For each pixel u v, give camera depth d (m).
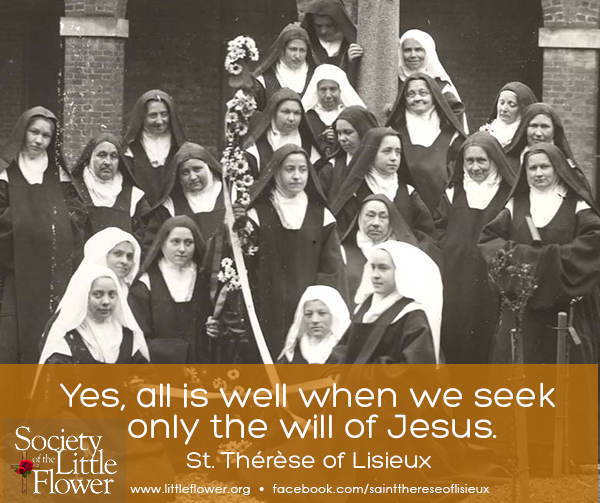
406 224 13.09
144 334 12.55
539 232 13.02
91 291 11.84
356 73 15.05
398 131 14.89
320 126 14.95
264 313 13.07
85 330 11.85
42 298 13.88
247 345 12.70
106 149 14.51
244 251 12.91
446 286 13.70
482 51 25.91
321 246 13.18
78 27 22.91
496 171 13.80
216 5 26.62
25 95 27.09
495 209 13.73
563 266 12.78
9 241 13.84
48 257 13.93
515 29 25.80
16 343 13.77
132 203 14.64
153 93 15.18
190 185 14.19
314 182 13.19
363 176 13.73
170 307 12.65
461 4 25.91
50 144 14.10
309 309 12.05
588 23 21.84
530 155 13.08
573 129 21.97
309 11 15.78
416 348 11.05
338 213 13.68
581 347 12.86
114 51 22.98
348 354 11.29
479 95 25.94
